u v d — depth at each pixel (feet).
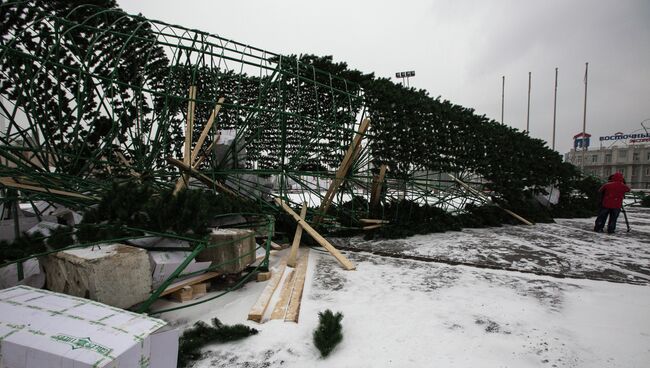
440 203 33.47
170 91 23.54
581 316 11.10
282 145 24.29
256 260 15.99
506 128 36.94
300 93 29.91
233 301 12.50
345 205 29.84
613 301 12.46
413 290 13.80
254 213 20.57
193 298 12.65
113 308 7.36
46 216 17.10
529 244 23.72
